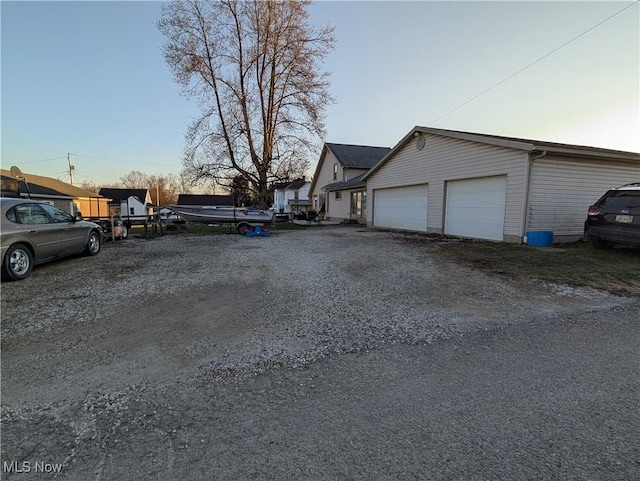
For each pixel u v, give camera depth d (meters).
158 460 1.69
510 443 1.79
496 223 9.98
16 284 5.33
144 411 2.11
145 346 3.09
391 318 3.77
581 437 1.83
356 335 3.31
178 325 3.62
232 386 2.40
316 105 21.11
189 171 21.66
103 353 2.95
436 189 12.50
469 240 10.52
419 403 2.17
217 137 21.00
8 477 1.57
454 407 2.13
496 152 9.82
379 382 2.44
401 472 1.60
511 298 4.52
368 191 17.64
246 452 1.74
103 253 8.58
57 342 3.18
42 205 6.51
